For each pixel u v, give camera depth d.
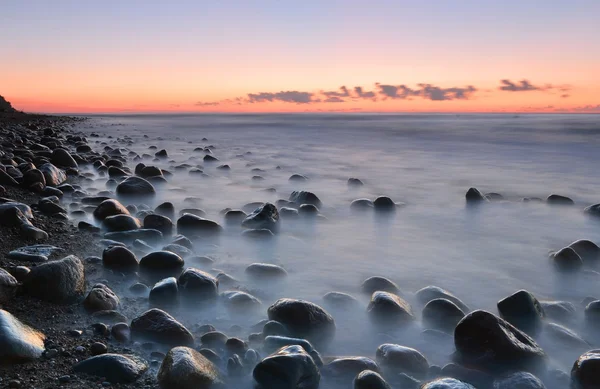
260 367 2.84
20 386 2.69
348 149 21.30
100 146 20.62
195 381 2.75
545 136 29.42
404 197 9.71
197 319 3.80
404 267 5.31
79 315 3.69
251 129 40.44
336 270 5.14
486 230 7.06
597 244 6.36
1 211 5.61
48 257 4.87
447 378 2.82
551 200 9.18
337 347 3.47
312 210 7.82
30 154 12.31
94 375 2.86
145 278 4.59
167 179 11.28
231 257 5.47
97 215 6.59
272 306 3.75
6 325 3.03
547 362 3.20
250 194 9.59
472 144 23.91
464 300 4.41
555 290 4.70
